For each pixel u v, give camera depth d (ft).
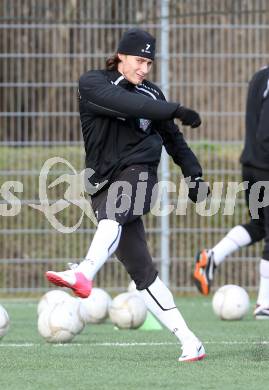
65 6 125.49
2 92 124.47
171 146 65.62
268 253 97.55
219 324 95.86
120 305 89.81
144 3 125.18
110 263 126.31
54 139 124.67
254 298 128.16
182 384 54.65
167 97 125.08
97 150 62.85
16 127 124.57
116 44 124.98
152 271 64.39
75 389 52.90
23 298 127.65
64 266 126.82
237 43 125.80
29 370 60.70
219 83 125.80
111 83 62.80
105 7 125.29
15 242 126.93
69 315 77.25
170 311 64.69
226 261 127.95
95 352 70.69
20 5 125.18
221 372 59.31
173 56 125.29
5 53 124.36
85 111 63.00
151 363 63.82
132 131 62.75
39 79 124.67
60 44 124.77
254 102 96.12
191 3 125.90
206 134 125.90
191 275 127.95
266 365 62.49
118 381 55.77
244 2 125.59
